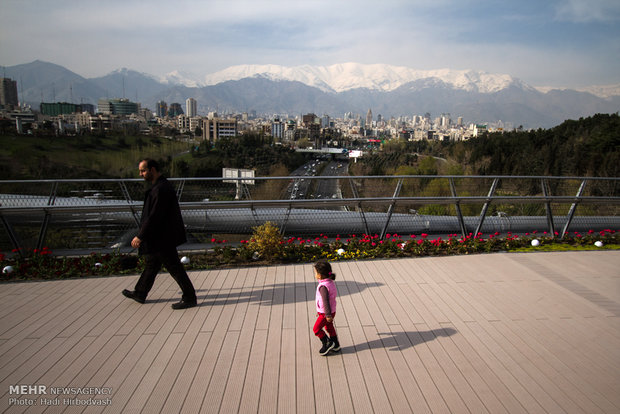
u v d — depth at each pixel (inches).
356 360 155.6
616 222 391.9
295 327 183.3
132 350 163.5
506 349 165.2
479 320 191.6
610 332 181.6
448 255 299.3
